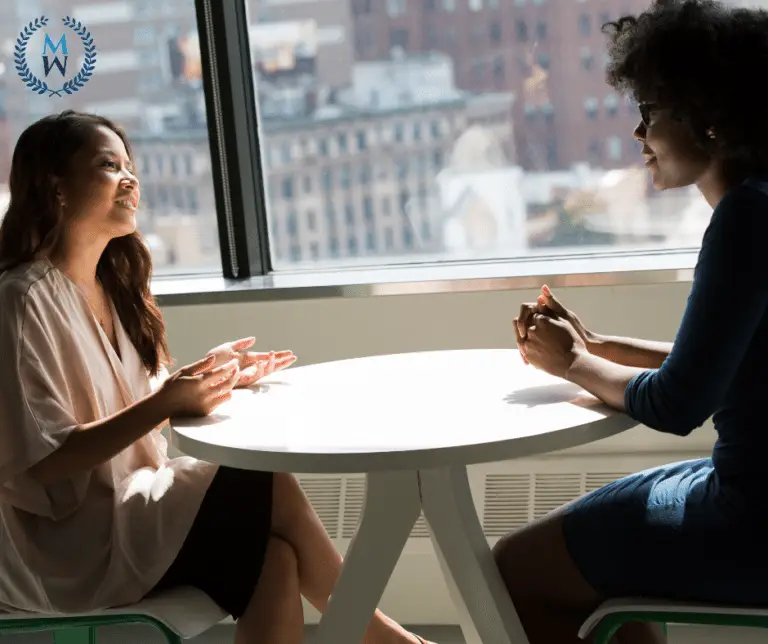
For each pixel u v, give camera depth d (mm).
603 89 2906
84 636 1921
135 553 1774
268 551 1822
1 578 1793
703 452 2670
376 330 2838
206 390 1721
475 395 1729
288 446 1463
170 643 1696
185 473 1866
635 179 2932
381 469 1403
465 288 2748
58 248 1968
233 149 3053
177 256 3201
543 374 1878
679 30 1504
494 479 2727
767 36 1482
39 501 1776
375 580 1655
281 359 2080
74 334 1863
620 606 1531
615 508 1604
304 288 2834
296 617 1809
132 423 1709
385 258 3119
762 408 1480
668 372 1487
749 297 1434
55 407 1750
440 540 1660
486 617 1661
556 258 3016
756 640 2625
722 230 1457
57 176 1926
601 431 1514
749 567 1474
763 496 1479
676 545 1527
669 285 2686
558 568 1653
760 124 1485
